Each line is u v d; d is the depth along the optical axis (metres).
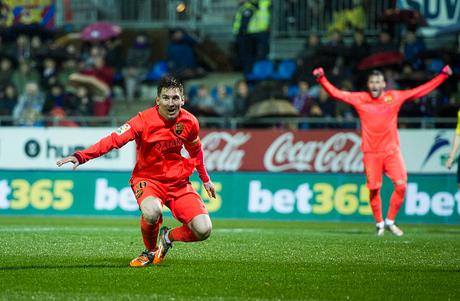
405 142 49.19
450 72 36.91
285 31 67.75
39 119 54.56
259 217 50.94
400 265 23.72
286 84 58.72
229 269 22.33
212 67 69.56
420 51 57.41
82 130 52.66
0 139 53.59
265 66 61.72
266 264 23.59
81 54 67.38
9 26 67.06
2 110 58.81
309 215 50.22
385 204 49.25
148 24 73.12
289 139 50.84
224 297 17.75
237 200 51.28
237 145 51.50
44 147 53.09
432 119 50.12
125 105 64.88
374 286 19.62
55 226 41.09
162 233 22.47
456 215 48.31
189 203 21.66
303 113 54.53
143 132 21.30
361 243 30.73
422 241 32.03
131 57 66.25
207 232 21.52
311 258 25.30
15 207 53.41
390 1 64.00
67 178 52.91
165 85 21.02
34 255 25.33
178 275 20.97
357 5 65.06
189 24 72.69
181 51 63.56
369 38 64.50
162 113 21.30
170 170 21.69
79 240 30.77
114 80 65.62
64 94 58.53
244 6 62.50
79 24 73.31
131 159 52.28
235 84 62.50
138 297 17.56
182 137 21.55
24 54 65.62
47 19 70.94
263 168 51.09
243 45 62.41
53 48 62.50
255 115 52.62
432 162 48.88
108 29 65.56
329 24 66.19
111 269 21.91
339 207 49.81
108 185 52.41
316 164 50.41
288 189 50.66
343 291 18.83
